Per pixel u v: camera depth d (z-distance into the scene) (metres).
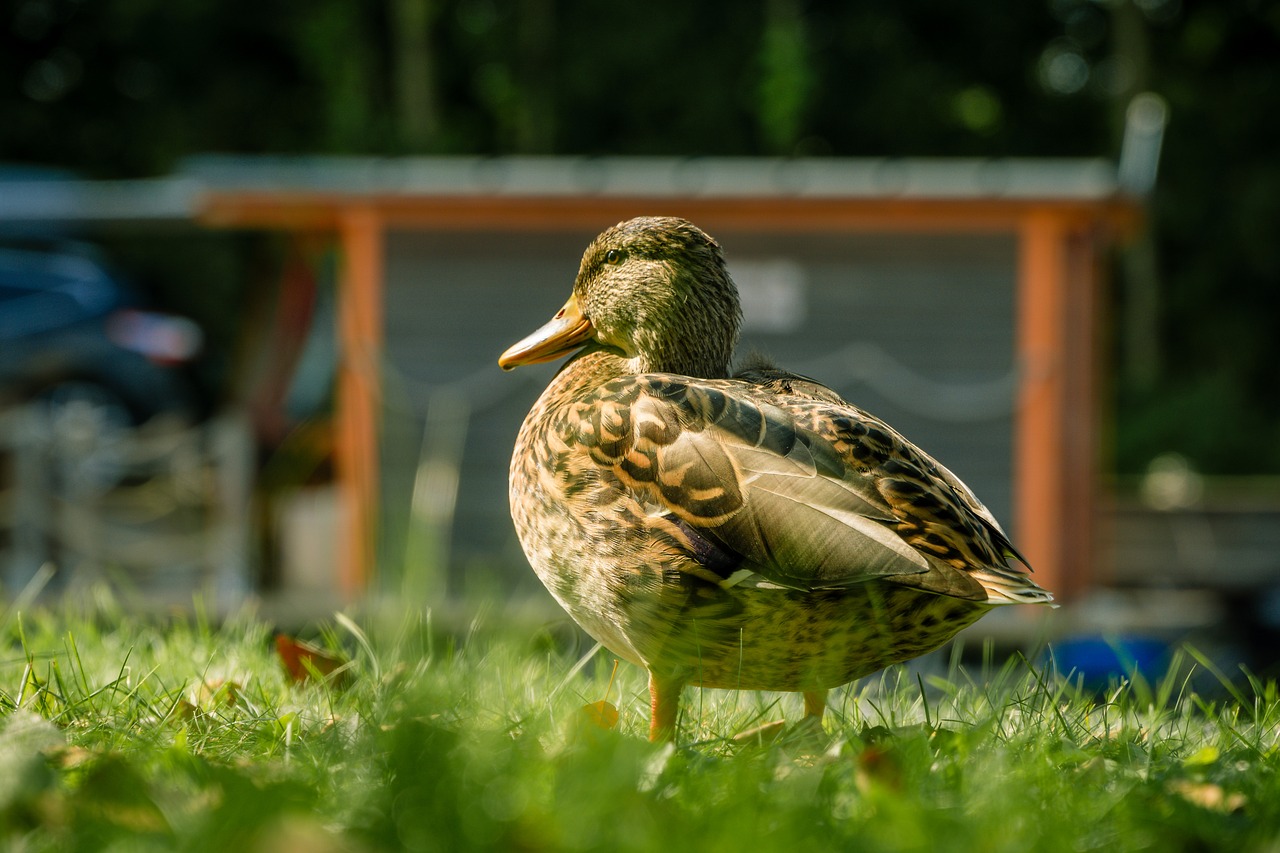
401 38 31.69
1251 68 31.39
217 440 12.11
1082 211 11.88
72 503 11.49
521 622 5.13
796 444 3.46
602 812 2.56
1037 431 12.00
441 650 5.17
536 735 3.29
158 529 12.16
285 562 12.27
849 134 31.16
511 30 31.77
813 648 3.48
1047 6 31.98
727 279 4.48
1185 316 31.02
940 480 3.54
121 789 2.63
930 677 4.44
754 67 30.34
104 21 30.28
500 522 12.09
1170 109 30.55
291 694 4.19
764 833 2.50
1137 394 26.50
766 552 3.37
